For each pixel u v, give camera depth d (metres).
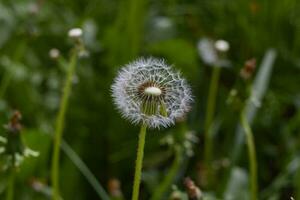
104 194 0.85
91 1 1.30
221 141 1.03
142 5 1.12
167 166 0.98
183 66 1.11
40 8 1.18
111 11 1.28
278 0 1.16
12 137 0.69
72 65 0.76
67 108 1.07
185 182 0.68
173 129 0.98
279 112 1.07
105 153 1.04
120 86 0.58
